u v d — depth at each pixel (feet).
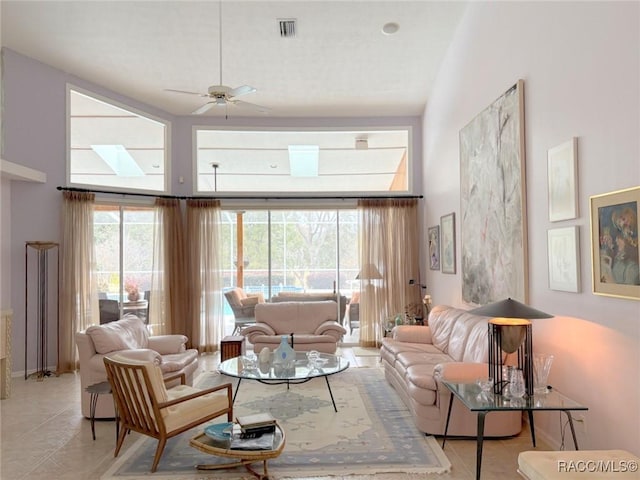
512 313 9.95
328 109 23.40
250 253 24.20
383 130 24.30
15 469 10.25
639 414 8.35
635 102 8.36
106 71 19.63
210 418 10.97
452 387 10.54
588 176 9.78
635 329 8.43
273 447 9.45
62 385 17.19
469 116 16.65
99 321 20.53
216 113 23.57
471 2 16.25
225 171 24.23
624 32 8.63
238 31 17.33
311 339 18.76
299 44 18.22
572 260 10.27
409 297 23.50
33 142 18.81
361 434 12.06
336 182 24.44
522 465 7.59
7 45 17.81
